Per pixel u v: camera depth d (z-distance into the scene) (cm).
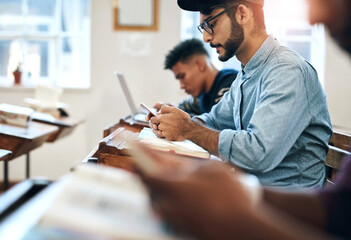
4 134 187
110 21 379
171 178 36
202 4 141
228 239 35
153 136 140
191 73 259
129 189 47
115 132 149
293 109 121
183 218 36
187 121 134
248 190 40
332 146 147
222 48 145
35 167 391
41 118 269
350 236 52
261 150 117
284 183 129
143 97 386
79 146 390
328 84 372
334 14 47
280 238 36
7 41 396
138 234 37
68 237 36
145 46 381
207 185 36
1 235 36
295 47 389
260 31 142
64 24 394
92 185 45
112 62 383
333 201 55
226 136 123
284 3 379
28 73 397
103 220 38
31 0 393
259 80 137
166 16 378
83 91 385
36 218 38
